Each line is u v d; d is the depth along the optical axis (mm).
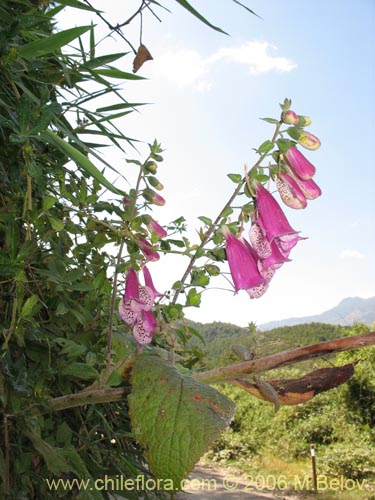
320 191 1146
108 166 1086
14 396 1018
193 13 956
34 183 1246
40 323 1270
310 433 12109
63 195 1286
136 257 1137
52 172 1347
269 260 1128
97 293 1298
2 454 992
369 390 11617
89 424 1376
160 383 834
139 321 1100
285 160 1122
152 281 1229
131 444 1521
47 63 1301
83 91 1500
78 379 1283
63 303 1266
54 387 1265
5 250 1130
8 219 1067
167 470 753
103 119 1456
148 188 1230
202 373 912
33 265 1315
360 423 11672
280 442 12406
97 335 1354
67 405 983
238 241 1134
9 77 1037
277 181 1150
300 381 1094
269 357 888
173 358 1062
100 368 1237
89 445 1272
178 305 1078
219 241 1125
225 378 904
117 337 1125
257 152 1106
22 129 896
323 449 11633
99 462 1318
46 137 919
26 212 1072
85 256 1396
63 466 1017
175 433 771
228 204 1125
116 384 978
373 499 8844
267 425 13000
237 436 13406
